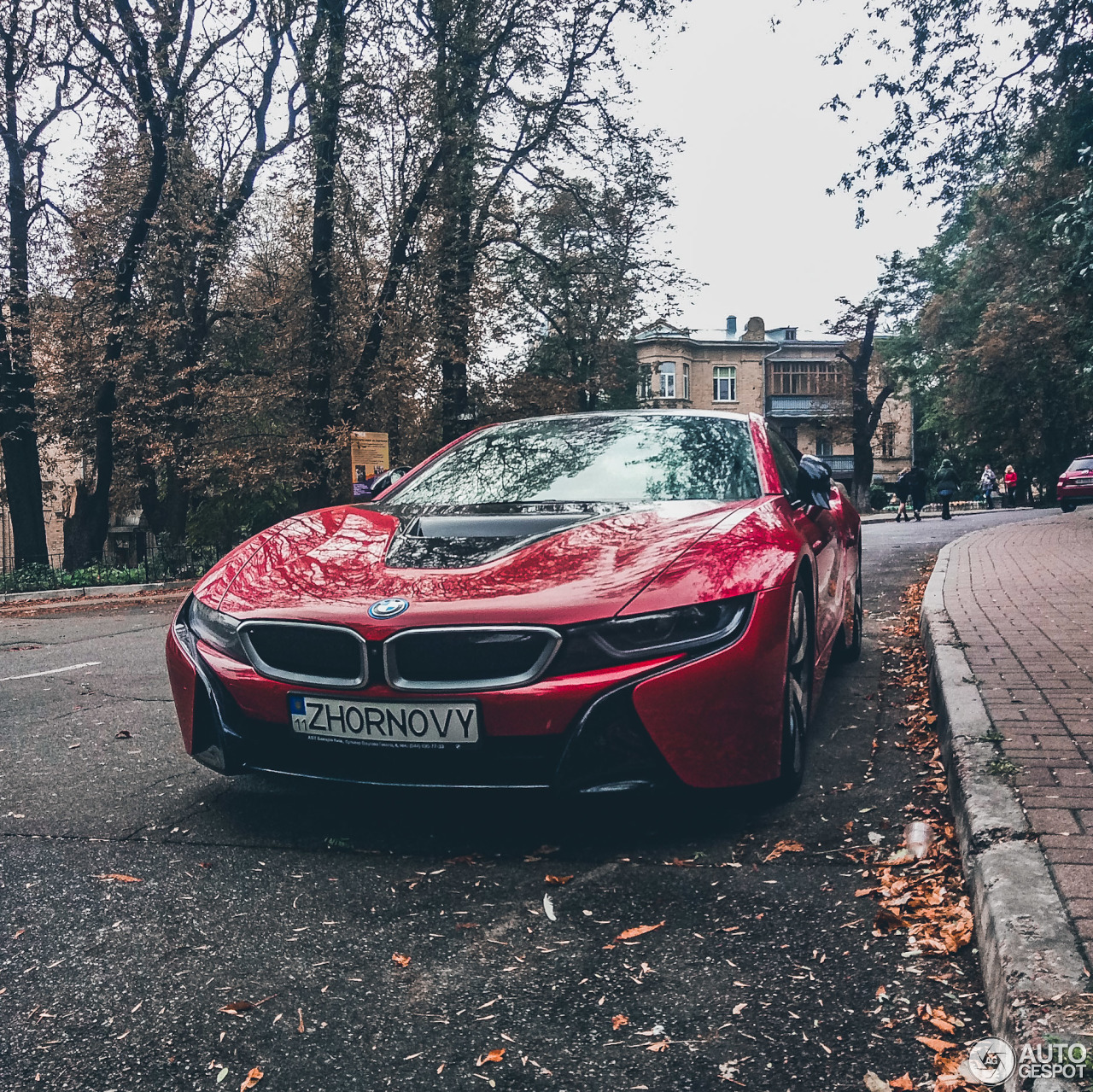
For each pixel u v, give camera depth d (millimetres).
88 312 16875
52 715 4824
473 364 19781
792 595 2912
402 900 2465
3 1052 1830
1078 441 35125
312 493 17656
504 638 2641
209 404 18188
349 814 3119
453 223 18594
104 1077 1740
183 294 18797
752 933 2219
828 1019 1851
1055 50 12133
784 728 2896
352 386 17469
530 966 2105
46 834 3016
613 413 4398
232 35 16641
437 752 2664
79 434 18609
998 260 25922
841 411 48812
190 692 3047
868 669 5340
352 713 2721
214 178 17953
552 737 2602
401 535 3275
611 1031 1846
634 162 19875
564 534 3074
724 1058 1742
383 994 2008
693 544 2928
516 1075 1713
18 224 17156
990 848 2256
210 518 24922
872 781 3289
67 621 10180
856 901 2361
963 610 5785
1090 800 2496
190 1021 1922
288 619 2832
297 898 2490
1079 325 19062
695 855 2684
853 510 5914
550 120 18812
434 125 16906
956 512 34812
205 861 2752
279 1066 1760
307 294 18344
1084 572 7633
